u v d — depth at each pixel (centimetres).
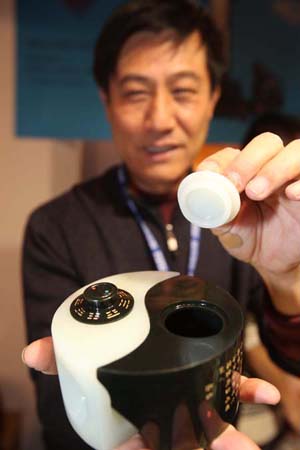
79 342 21
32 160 82
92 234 54
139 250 54
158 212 55
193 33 49
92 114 79
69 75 78
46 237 54
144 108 50
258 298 46
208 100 54
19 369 92
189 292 25
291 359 35
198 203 25
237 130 80
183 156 53
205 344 21
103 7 75
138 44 48
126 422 20
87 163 85
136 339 21
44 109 79
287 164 27
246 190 27
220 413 21
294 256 31
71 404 21
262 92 79
